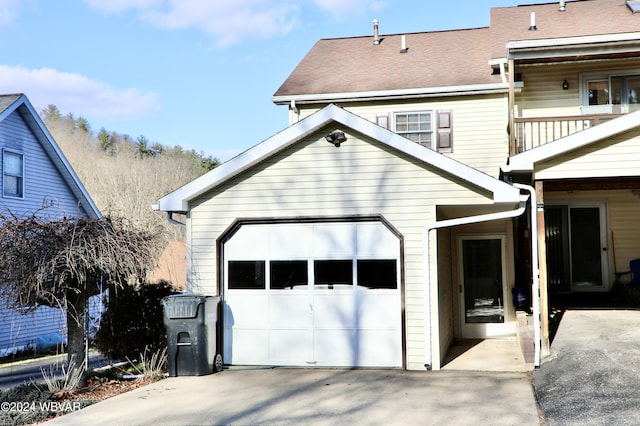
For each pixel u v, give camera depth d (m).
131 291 11.48
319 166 11.30
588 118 12.64
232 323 11.41
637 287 14.32
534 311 10.03
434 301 10.78
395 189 11.00
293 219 11.31
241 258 11.51
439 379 9.90
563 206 15.77
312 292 11.22
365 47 19.58
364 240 11.12
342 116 10.95
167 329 10.73
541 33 15.47
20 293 9.23
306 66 18.62
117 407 8.57
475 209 11.88
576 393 8.14
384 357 10.90
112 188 50.69
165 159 68.50
